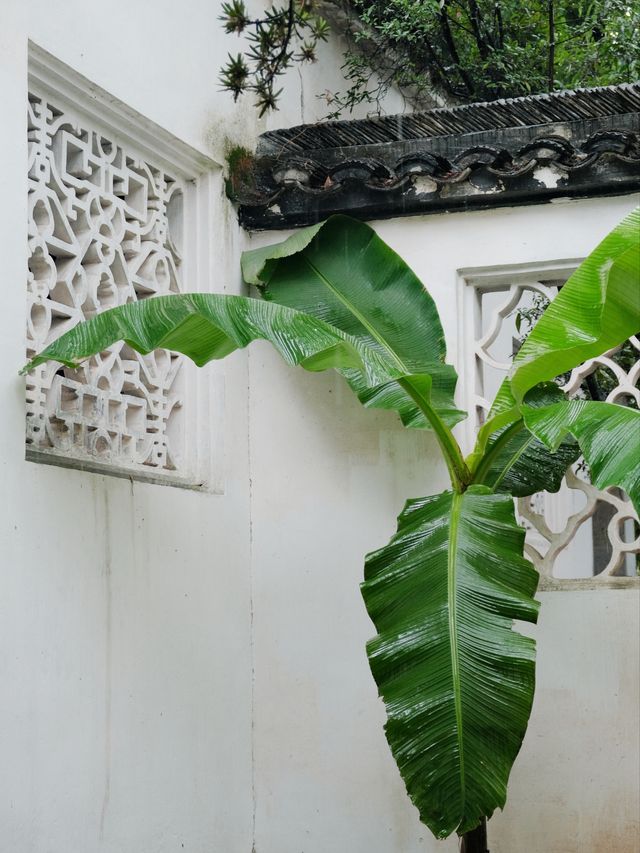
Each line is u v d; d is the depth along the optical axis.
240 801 4.54
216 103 4.67
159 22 4.29
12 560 3.33
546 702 4.33
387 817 4.49
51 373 3.65
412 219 4.68
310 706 4.64
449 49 6.20
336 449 4.74
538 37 6.34
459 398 4.54
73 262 3.80
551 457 4.20
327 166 4.80
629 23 5.72
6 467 3.33
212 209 4.64
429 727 3.26
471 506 3.64
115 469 3.98
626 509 4.32
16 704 3.31
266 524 4.79
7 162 3.41
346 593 4.65
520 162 4.43
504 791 3.21
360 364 3.61
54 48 3.68
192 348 3.45
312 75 5.62
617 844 4.20
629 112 4.39
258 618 4.75
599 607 4.31
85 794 3.60
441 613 3.38
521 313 6.04
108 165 4.09
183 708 4.19
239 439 4.76
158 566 4.09
